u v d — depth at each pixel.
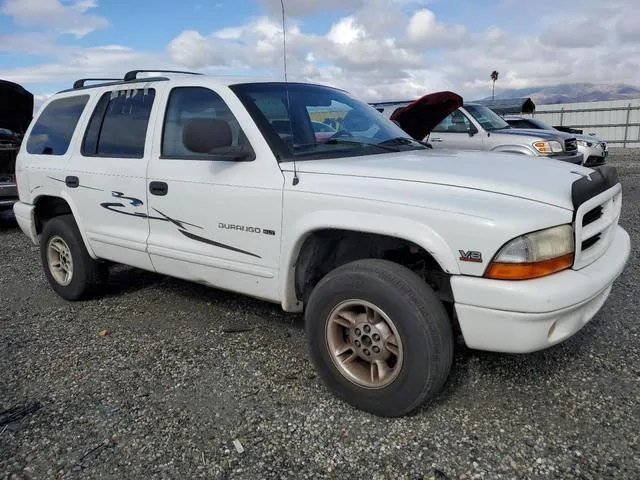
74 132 4.77
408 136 4.31
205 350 3.85
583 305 2.71
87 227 4.62
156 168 3.95
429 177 2.91
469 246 2.62
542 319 2.55
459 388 3.20
